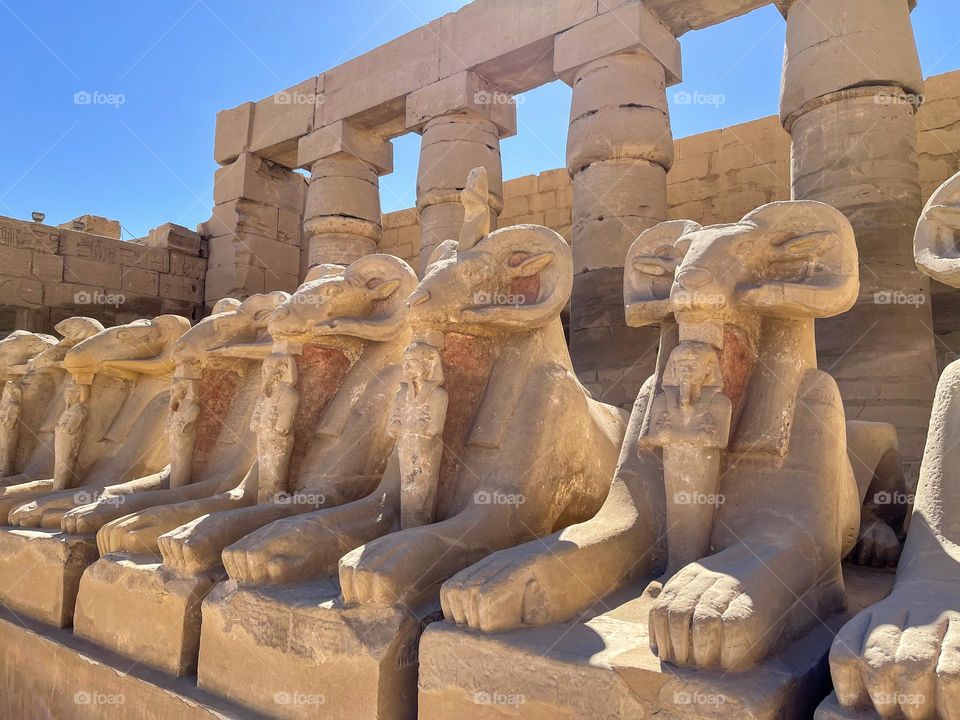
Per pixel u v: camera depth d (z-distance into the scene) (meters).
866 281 4.78
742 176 8.08
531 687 1.76
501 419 2.64
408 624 2.08
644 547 2.31
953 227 2.24
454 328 2.64
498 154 8.05
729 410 2.13
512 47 7.28
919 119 6.96
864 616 1.61
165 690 2.44
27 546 3.37
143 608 2.74
